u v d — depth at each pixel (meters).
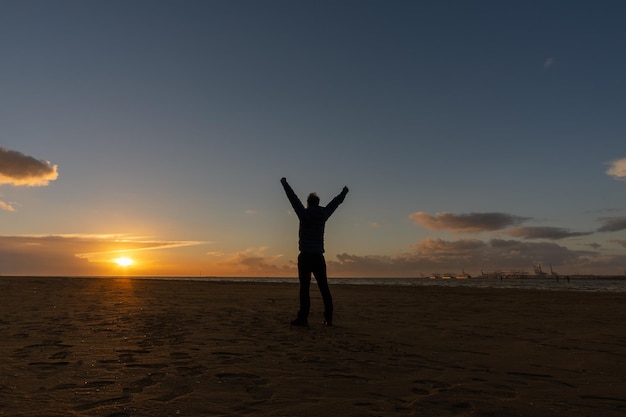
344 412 2.28
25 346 4.09
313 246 6.02
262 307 8.70
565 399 2.61
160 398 2.49
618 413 2.36
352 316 7.27
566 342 4.74
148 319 6.28
